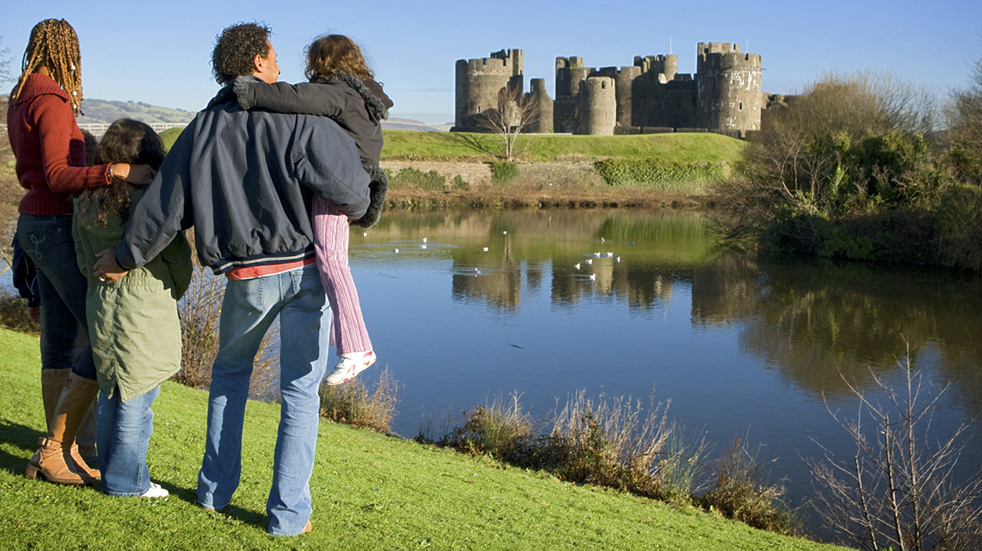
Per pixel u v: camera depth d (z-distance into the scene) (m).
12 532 2.89
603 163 71.31
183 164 2.95
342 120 3.06
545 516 5.83
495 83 94.25
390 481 5.91
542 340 20.91
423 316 24.06
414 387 15.67
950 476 11.14
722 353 19.69
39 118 3.28
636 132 90.88
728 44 92.44
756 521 8.73
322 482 5.13
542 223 51.28
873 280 30.20
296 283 3.08
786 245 37.50
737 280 30.75
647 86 95.75
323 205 3.05
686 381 16.91
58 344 3.66
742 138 84.44
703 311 25.19
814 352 19.88
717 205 42.19
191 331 12.68
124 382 3.25
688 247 40.22
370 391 14.04
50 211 3.40
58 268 3.43
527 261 35.38
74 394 3.42
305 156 2.89
